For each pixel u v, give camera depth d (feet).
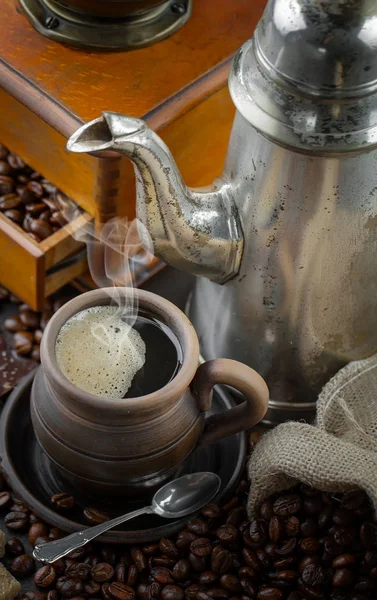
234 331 2.26
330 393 2.19
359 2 1.79
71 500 2.11
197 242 2.07
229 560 2.06
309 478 2.05
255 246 2.09
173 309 2.03
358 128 1.88
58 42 2.42
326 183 1.97
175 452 2.02
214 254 2.10
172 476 2.18
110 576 2.04
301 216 2.02
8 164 2.60
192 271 2.14
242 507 2.15
